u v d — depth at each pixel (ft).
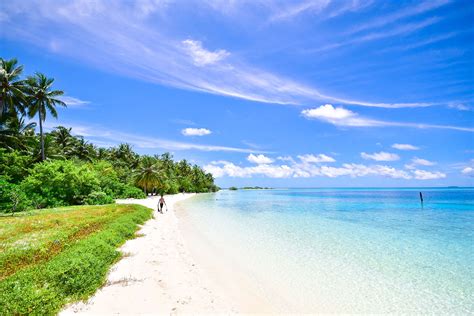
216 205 168.66
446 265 39.58
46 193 100.07
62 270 24.73
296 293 29.53
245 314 24.48
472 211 126.72
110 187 169.78
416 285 31.96
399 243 54.13
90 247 32.99
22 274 23.61
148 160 233.55
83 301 24.39
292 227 74.49
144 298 26.07
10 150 119.65
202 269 36.42
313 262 40.86
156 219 85.51
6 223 54.65
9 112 125.18
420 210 132.46
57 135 181.88
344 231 68.28
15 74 119.85
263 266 38.68
